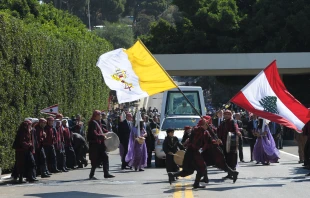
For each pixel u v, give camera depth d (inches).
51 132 904.9
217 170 887.1
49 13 2016.5
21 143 778.2
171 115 1201.4
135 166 935.7
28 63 991.6
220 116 1018.1
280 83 701.3
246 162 1067.9
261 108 702.5
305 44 2135.8
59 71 1201.4
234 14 2158.0
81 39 1673.2
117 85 650.8
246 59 1743.4
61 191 658.2
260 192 616.1
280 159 1133.1
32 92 1008.9
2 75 869.2
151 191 636.7
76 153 1019.3
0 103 863.7
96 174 882.8
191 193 610.9
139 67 656.4
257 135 996.6
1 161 860.6
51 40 1143.0
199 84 3255.4
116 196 602.9
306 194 600.7
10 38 907.4
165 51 2257.6
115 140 799.1
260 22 2144.4
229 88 3009.4
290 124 698.8
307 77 2171.5
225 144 740.7
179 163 722.8
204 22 2242.9
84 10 4372.5
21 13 1865.2
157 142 1005.8
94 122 791.1
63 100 1249.4
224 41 2159.2
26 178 796.6
